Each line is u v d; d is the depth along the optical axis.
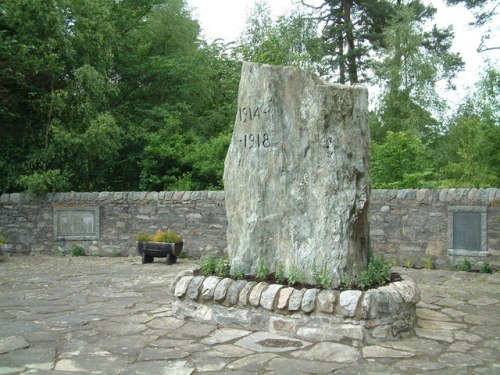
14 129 12.55
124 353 4.04
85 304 5.91
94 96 12.91
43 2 11.77
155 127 15.82
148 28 17.12
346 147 4.99
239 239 5.45
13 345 4.26
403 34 18.84
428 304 6.00
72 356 3.96
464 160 14.01
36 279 7.89
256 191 5.38
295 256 5.11
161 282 7.55
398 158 13.47
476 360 3.88
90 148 12.38
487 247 8.67
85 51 13.02
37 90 12.41
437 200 9.09
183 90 16.58
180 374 3.56
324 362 3.81
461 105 18.80
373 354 4.00
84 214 11.35
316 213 5.05
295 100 5.23
